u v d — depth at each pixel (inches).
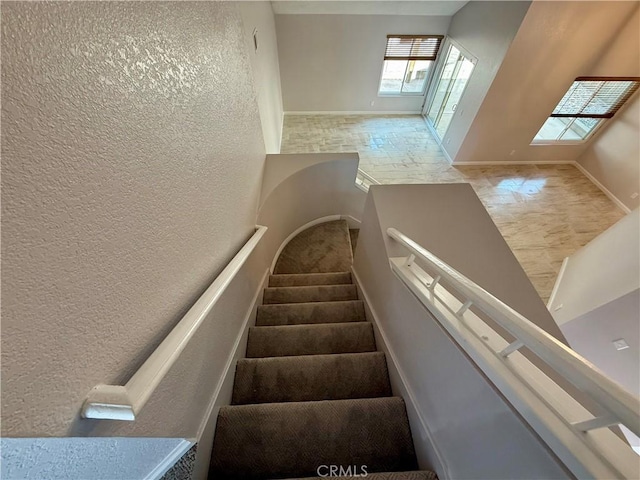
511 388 26.0
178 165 32.4
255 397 58.1
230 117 54.6
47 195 15.6
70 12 16.9
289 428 48.9
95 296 19.5
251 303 79.6
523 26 140.1
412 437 49.4
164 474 30.9
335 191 148.7
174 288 32.0
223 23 50.2
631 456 19.3
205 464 42.5
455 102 207.8
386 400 53.1
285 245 151.3
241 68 64.0
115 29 21.1
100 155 19.6
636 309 90.3
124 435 23.4
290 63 227.1
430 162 214.5
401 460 47.6
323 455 47.1
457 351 35.3
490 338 32.2
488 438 29.6
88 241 18.7
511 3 142.6
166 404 31.1
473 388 32.2
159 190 28.1
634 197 171.8
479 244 66.7
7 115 13.3
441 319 38.9
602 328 102.0
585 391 18.2
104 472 21.0
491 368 28.5
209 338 45.7
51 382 16.1
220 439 46.9
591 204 182.2
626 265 100.0
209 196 43.0
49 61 15.5
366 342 74.7
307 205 148.5
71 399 17.6
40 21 14.9
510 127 187.8
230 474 44.5
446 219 71.3
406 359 54.0
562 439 20.9
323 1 176.6
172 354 25.5
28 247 14.5
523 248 159.5
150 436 27.7
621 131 179.0
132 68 23.3
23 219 14.2
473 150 202.1
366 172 204.8
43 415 15.6
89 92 18.5
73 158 17.2
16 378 14.0
